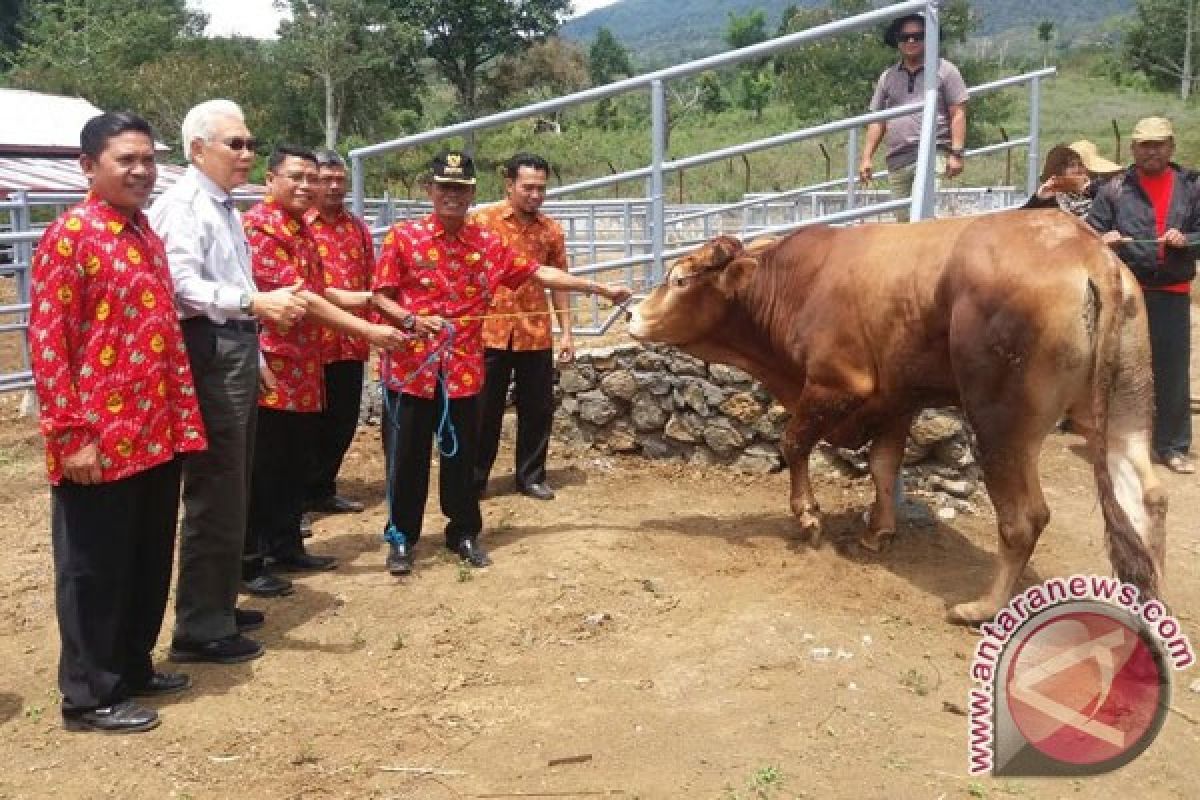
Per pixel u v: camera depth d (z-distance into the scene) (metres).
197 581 4.70
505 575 5.59
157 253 4.16
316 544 6.29
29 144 18.39
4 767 3.96
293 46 40.03
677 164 7.18
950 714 4.26
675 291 5.89
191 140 4.59
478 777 3.81
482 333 5.81
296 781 3.82
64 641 4.20
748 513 6.59
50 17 44.72
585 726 4.13
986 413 4.77
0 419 9.49
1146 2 53.12
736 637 4.83
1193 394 9.85
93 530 4.09
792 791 3.69
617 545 5.94
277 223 5.50
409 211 15.58
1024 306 4.56
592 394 7.69
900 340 5.17
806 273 5.62
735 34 72.81
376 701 4.39
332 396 6.65
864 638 4.87
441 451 5.68
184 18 54.53
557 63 48.22
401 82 44.28
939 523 6.44
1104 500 4.50
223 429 4.57
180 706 4.39
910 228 5.28
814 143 37.25
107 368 4.00
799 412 5.69
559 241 6.86
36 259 3.90
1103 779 3.87
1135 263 7.66
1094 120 42.50
